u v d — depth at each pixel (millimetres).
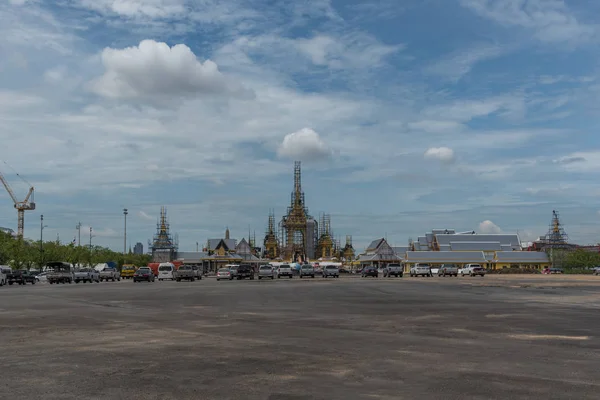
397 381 9797
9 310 25328
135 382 9773
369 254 179875
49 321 20094
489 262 167250
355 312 23312
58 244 132000
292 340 14883
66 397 8719
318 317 21188
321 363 11523
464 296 34656
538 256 168375
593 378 10008
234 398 8656
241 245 190375
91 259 147125
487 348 13430
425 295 35906
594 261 155750
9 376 10281
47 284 74312
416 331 16766
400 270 98000
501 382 9688
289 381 9828
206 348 13539
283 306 26812
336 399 8578
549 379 9922
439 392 8984
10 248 108062
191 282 73688
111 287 55500
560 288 46312
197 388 9320
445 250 177625
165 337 15547
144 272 77062
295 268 122812
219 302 30000
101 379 10016
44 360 11930
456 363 11477
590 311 23500
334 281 69750
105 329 17500
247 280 80875
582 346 13727
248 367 11109
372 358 12078
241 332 16625
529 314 22141
